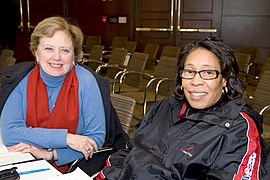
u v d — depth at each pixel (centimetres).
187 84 138
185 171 123
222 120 126
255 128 123
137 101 349
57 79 171
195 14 695
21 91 174
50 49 167
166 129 145
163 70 373
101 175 147
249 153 119
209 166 121
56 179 119
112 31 770
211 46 135
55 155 167
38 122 172
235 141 121
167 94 365
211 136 124
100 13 774
